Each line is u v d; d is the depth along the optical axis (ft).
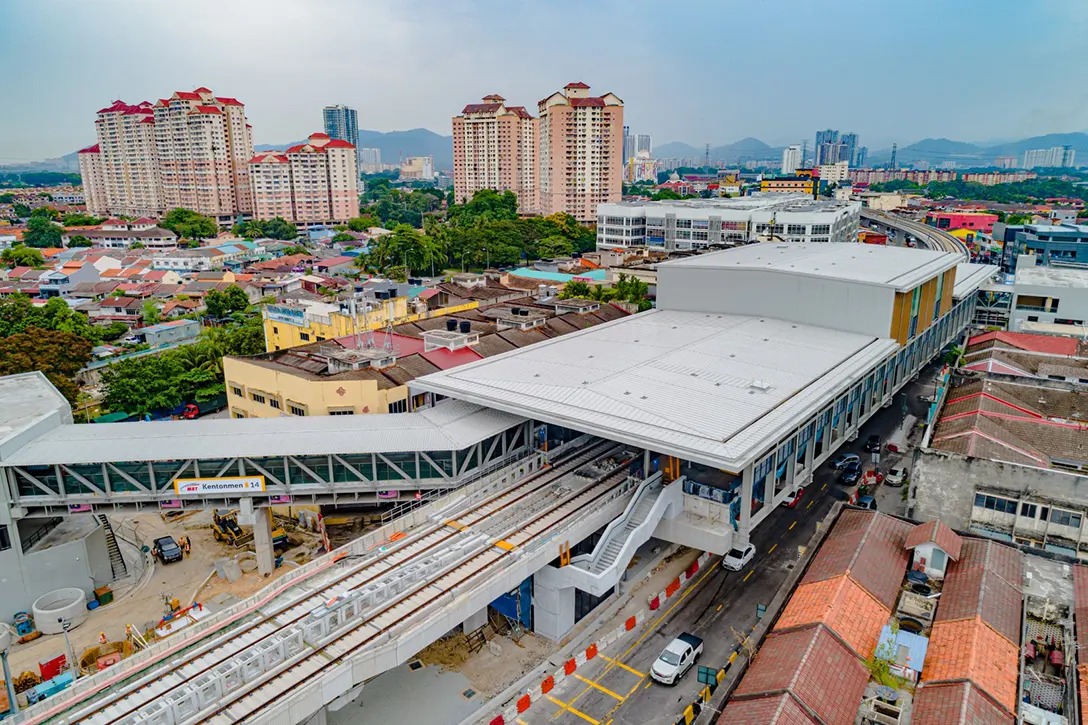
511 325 321.11
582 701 143.64
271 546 191.31
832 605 139.64
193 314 513.45
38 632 167.32
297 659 126.11
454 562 151.84
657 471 187.83
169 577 191.72
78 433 186.39
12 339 308.40
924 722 114.21
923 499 184.34
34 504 174.09
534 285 527.40
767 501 180.45
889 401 271.08
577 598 170.40
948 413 233.55
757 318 278.05
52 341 315.78
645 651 159.02
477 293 458.91
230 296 506.89
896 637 134.00
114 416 309.42
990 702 115.96
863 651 130.93
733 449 153.48
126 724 111.65
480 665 155.33
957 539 159.74
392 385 231.50
